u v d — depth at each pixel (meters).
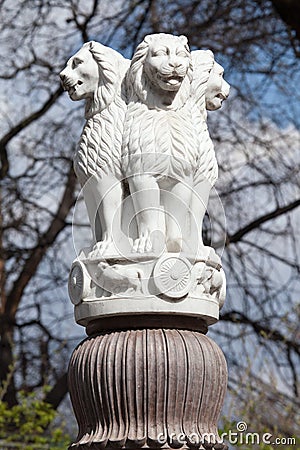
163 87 3.80
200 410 3.59
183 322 3.69
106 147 3.83
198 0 11.05
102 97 3.89
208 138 3.97
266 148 10.94
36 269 11.81
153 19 11.17
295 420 8.08
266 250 11.21
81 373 3.64
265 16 10.90
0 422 8.02
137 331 3.64
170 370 3.54
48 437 8.62
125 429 3.53
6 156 11.80
